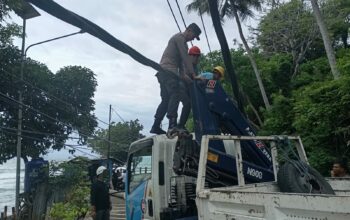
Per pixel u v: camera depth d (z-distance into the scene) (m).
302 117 10.85
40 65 22.16
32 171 15.40
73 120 23.39
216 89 5.18
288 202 3.07
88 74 26.12
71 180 14.63
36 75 20.25
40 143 21.80
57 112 22.30
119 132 52.84
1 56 16.84
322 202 2.88
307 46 20.84
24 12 14.29
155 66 4.57
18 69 17.34
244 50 21.69
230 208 3.57
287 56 18.73
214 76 5.31
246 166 4.86
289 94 17.03
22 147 20.88
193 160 5.03
